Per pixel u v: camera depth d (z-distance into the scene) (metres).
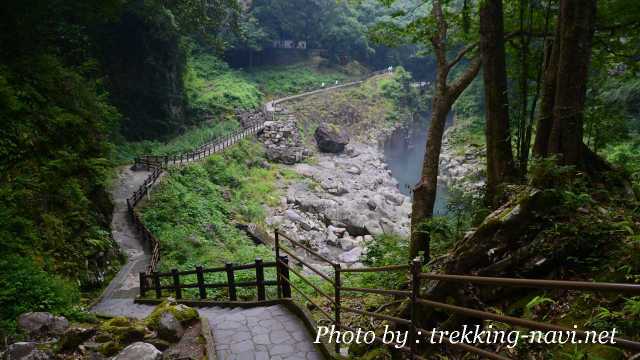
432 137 8.97
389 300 7.62
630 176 6.54
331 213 26.08
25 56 12.05
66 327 5.71
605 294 3.70
